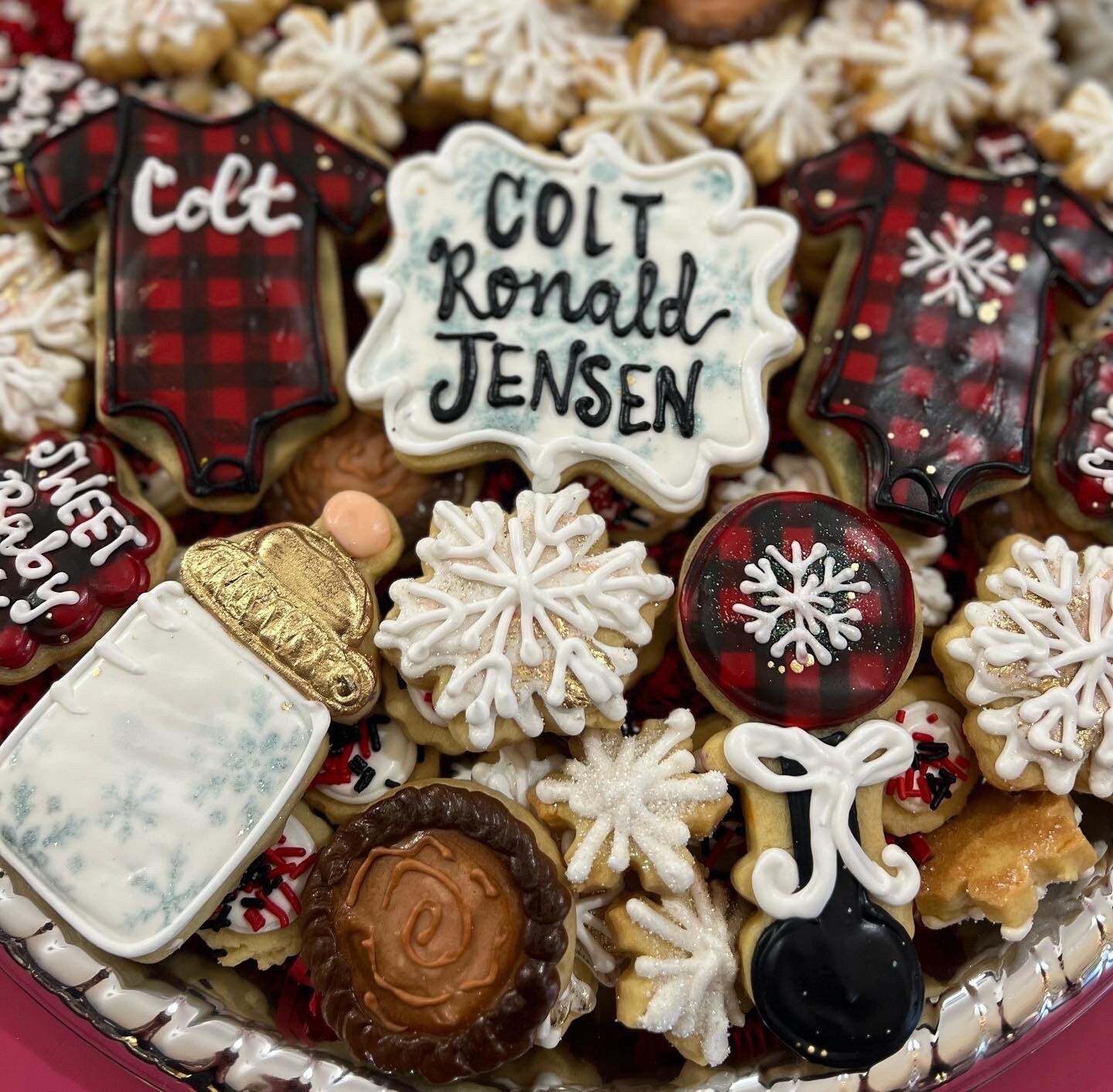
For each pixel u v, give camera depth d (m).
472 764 0.31
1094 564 0.30
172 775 0.28
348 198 0.33
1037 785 0.29
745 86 0.36
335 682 0.29
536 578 0.29
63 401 0.33
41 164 0.33
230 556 0.30
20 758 0.28
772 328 0.32
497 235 0.32
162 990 0.28
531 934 0.28
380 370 0.32
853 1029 0.27
